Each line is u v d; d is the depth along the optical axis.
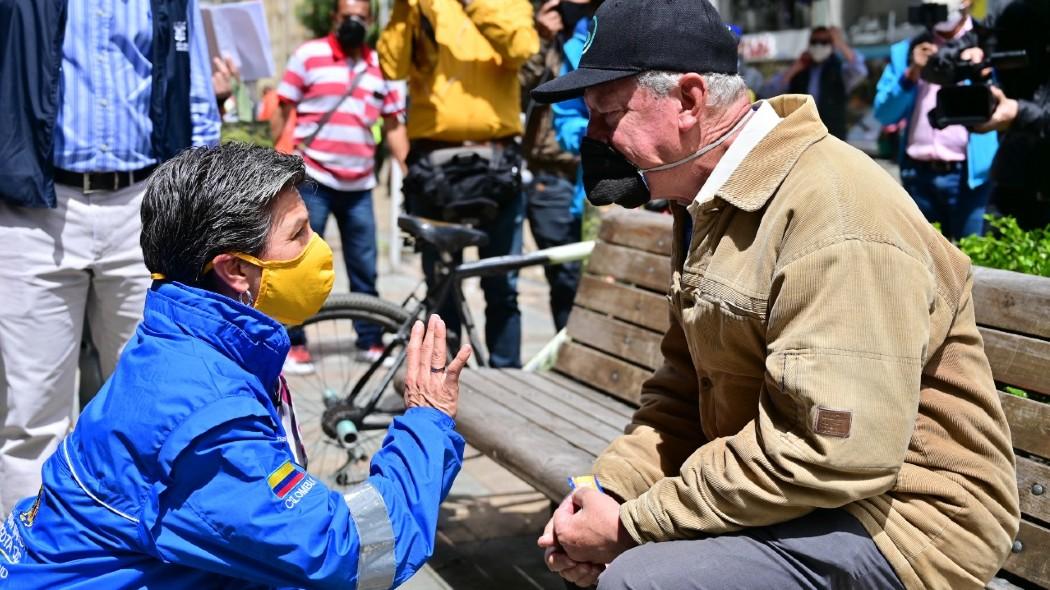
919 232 1.81
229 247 1.68
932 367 1.85
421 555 1.75
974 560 1.81
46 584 1.68
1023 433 2.17
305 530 1.62
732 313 1.86
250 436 1.63
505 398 3.32
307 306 1.78
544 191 5.21
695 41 1.93
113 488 1.65
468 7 4.37
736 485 1.78
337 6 5.66
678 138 1.95
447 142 4.58
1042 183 3.77
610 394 3.41
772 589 1.80
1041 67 3.73
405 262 9.23
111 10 3.28
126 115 3.33
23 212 3.24
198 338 1.68
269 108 6.89
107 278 3.44
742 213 1.89
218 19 4.48
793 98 1.97
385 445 1.85
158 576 1.68
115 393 1.69
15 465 3.38
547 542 2.09
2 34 3.11
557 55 5.05
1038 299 2.21
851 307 1.70
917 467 1.83
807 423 1.71
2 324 3.28
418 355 1.90
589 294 3.63
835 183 1.78
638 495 2.17
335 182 5.66
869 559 1.78
